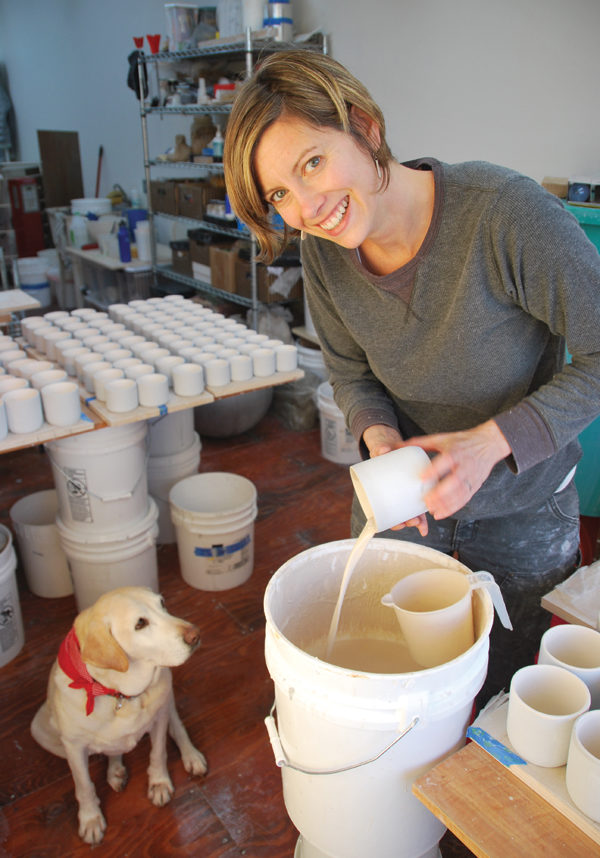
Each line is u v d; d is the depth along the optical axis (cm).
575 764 85
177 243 426
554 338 114
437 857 128
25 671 201
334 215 94
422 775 96
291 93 86
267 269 342
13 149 827
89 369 206
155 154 541
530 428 99
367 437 130
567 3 238
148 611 146
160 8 486
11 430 180
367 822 104
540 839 85
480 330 106
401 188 101
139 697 150
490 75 271
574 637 105
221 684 197
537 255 94
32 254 637
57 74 670
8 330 309
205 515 221
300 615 126
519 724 92
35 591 233
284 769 112
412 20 296
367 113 91
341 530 271
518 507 124
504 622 111
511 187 96
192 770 168
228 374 216
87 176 666
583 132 246
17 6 705
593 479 188
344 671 91
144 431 207
